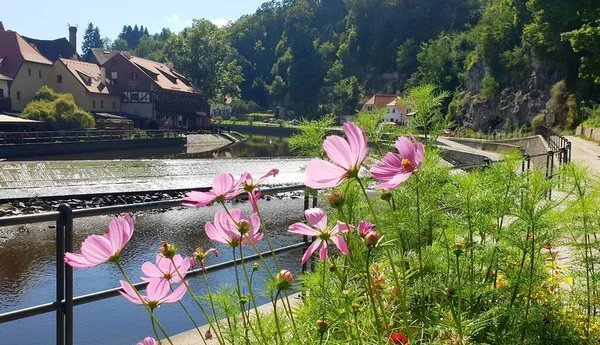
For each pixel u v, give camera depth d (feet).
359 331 5.49
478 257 7.18
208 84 257.34
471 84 215.10
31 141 113.29
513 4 192.24
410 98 9.70
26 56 170.09
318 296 6.23
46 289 32.78
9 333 25.59
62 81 182.80
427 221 7.93
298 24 434.30
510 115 183.32
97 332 24.44
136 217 56.08
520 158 8.38
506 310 6.50
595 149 79.15
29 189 66.95
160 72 220.23
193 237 47.57
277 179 87.40
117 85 200.44
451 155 102.58
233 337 5.78
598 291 7.78
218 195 5.01
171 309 25.70
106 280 32.86
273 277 5.12
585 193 8.25
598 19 92.63
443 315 6.28
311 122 9.77
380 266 6.63
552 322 6.87
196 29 260.21
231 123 323.57
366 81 363.35
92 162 82.58
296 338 5.39
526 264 7.77
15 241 44.39
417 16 369.71
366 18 394.52
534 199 7.27
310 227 4.87
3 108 158.71
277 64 419.95
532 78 178.60
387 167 4.12
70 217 7.84
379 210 8.65
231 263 10.02
